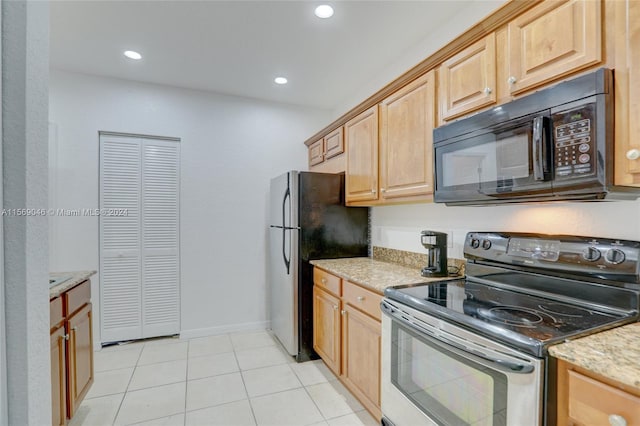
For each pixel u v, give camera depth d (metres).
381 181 2.29
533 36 1.29
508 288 1.61
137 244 3.04
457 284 1.76
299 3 1.92
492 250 1.69
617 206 1.31
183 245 3.19
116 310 2.98
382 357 1.70
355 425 1.90
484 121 1.44
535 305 1.34
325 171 3.24
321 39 2.30
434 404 1.34
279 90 3.23
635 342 0.97
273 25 2.13
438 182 1.72
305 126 3.67
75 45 2.38
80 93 2.85
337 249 2.87
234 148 3.38
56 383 1.62
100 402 2.12
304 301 2.75
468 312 1.25
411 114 1.97
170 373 2.50
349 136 2.72
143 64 2.68
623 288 1.19
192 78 2.96
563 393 0.92
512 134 1.32
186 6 1.94
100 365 2.61
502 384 1.04
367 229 2.98
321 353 2.57
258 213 3.46
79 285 1.94
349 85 3.11
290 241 2.74
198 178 3.24
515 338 1.01
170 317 3.16
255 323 3.45
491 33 1.47
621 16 1.02
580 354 0.89
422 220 2.36
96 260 2.90
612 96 1.03
